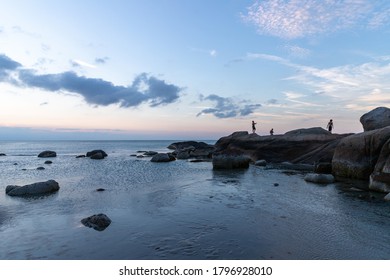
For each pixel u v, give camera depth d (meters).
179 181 22.36
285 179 23.16
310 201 15.05
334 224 10.99
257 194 16.95
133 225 11.02
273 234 9.83
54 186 18.56
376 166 18.36
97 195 16.94
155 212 12.94
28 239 9.66
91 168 32.81
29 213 13.08
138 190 18.45
